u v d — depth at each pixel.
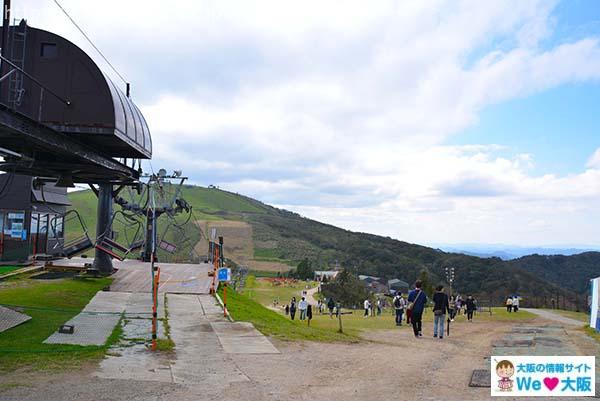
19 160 14.73
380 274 135.38
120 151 18.22
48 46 14.51
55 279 20.02
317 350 12.41
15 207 25.09
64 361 9.40
